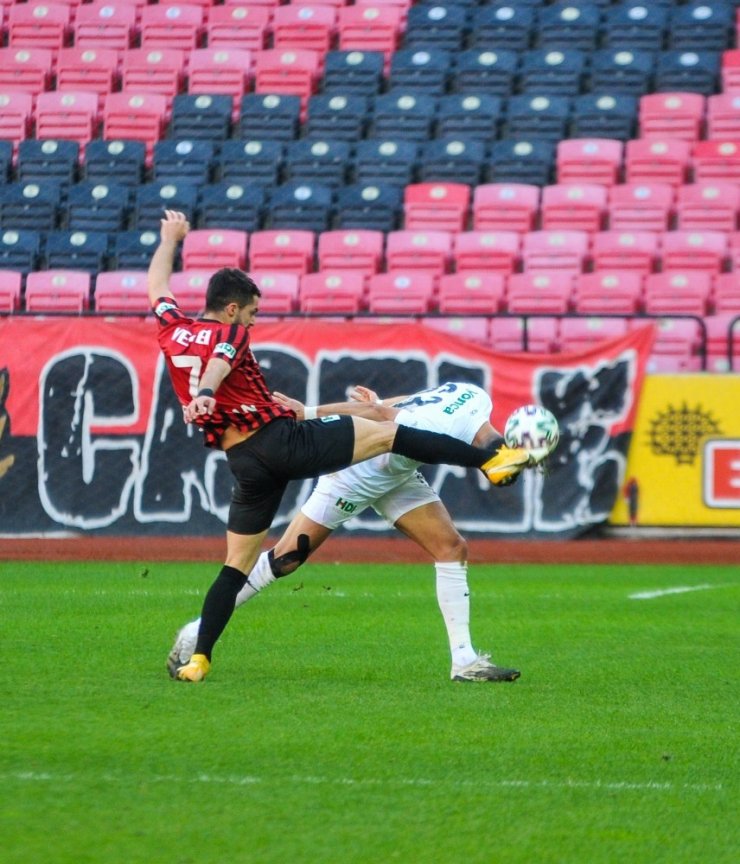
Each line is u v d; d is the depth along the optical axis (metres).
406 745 21.73
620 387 60.91
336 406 28.23
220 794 18.58
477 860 15.95
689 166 82.31
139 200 83.69
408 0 95.62
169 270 27.81
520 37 92.75
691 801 18.67
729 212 78.69
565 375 61.06
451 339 61.41
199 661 27.27
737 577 52.75
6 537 61.72
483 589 48.03
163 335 26.58
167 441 61.56
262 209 83.12
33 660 30.16
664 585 49.50
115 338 61.84
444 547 28.36
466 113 87.31
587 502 60.88
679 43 90.31
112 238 82.19
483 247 77.69
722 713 24.92
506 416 61.09
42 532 61.69
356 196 82.50
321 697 25.77
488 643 34.56
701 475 60.66
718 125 83.81
